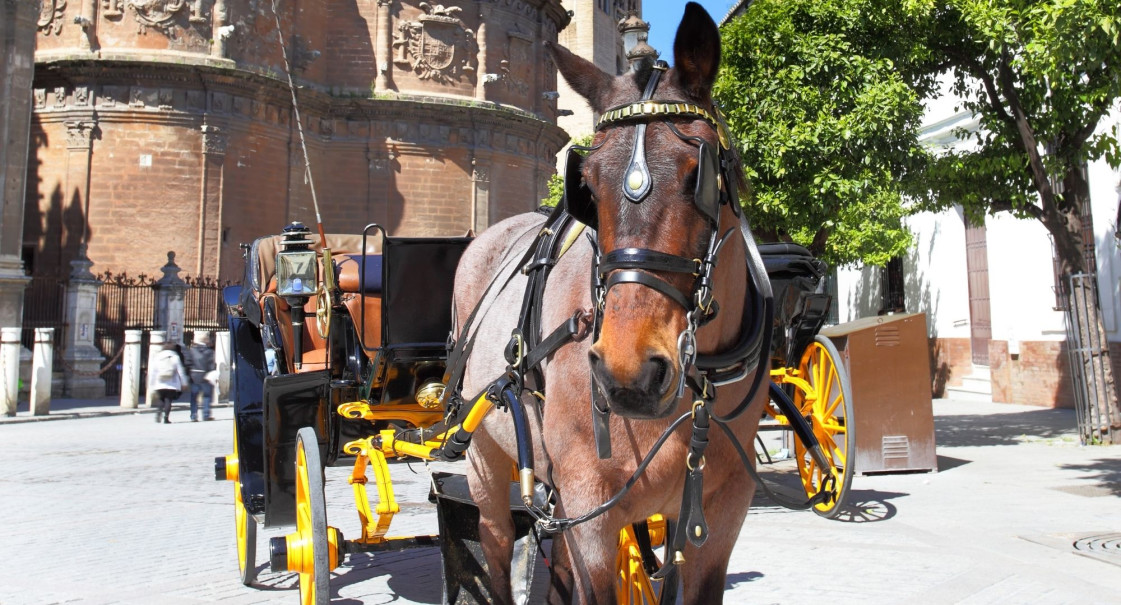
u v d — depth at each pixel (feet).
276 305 19.24
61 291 89.20
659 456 9.05
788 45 40.11
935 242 72.74
